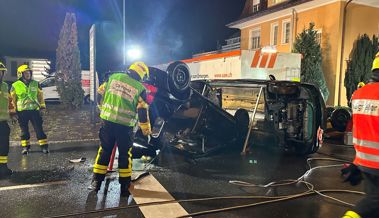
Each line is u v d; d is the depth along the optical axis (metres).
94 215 3.98
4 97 5.37
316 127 7.22
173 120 6.75
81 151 7.45
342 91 16.16
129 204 4.34
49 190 4.82
